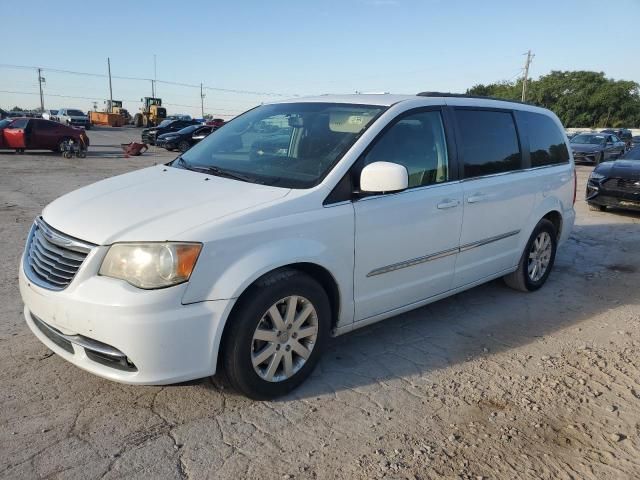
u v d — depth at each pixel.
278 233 3.07
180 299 2.77
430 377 3.65
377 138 3.65
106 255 2.81
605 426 3.16
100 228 2.91
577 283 5.92
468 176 4.34
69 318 2.82
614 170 10.30
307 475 2.63
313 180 3.38
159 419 3.01
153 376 2.80
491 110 4.73
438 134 4.15
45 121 21.44
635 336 4.49
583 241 8.07
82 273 2.81
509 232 4.88
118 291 2.72
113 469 2.60
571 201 5.79
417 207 3.83
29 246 3.38
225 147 4.16
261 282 3.04
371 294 3.69
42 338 3.16
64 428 2.89
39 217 3.47
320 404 3.25
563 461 2.83
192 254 2.78
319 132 3.79
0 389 3.22
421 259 3.97
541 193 5.21
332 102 4.16
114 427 2.92
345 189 3.42
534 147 5.20
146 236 2.79
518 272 5.28
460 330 4.47
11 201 9.77
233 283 2.89
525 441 2.98
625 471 2.78
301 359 3.37
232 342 3.00
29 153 22.09
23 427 2.88
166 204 3.12
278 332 3.17
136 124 58.47
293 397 3.31
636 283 5.99
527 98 76.44
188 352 2.84
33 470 2.56
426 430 3.04
